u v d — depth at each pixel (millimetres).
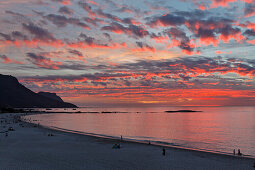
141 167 26641
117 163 28266
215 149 43031
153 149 37406
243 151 41719
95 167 26344
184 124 112812
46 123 112062
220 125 106625
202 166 27312
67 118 169875
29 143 42312
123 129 84750
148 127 94625
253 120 145625
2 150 35094
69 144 41812
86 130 78938
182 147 42344
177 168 26422
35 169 24984
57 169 25219
